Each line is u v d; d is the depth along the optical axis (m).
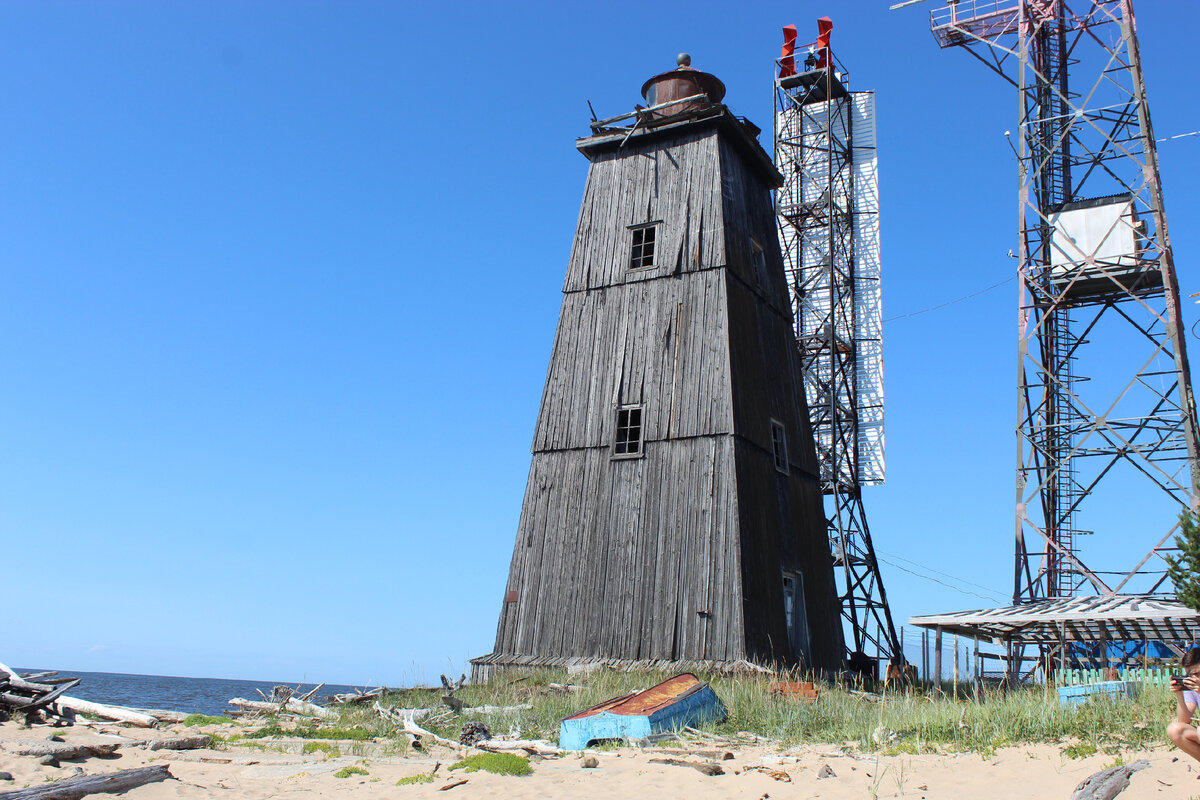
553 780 13.30
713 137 29.94
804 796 11.91
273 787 13.05
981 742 14.40
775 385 29.94
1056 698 16.98
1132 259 34.62
